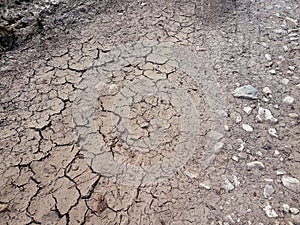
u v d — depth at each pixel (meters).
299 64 0.98
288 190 0.71
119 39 1.05
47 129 0.81
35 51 0.99
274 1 1.20
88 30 1.07
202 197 0.70
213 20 1.12
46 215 0.67
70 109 0.86
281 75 0.95
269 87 0.92
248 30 1.09
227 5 1.18
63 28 1.06
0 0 1.08
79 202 0.69
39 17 1.06
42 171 0.74
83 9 1.12
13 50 0.98
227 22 1.12
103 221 0.67
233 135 0.81
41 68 0.95
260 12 1.16
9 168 0.74
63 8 1.11
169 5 1.18
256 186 0.72
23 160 0.75
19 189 0.71
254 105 0.88
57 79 0.93
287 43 1.05
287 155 0.77
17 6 1.08
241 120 0.84
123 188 0.71
